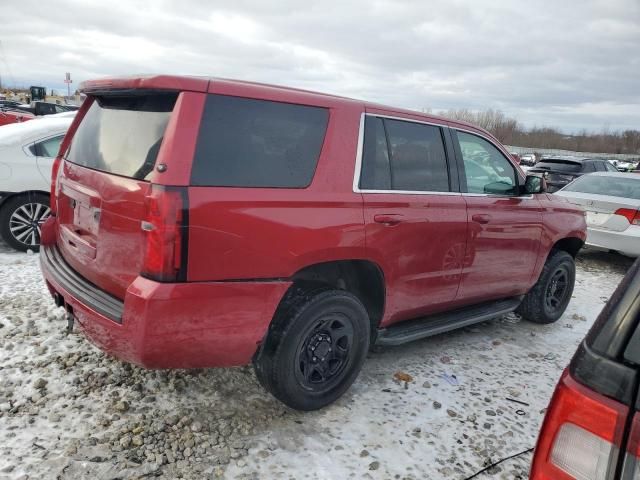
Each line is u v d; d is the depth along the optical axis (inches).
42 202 236.7
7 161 227.8
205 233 98.7
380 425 125.0
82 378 132.2
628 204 302.5
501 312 179.2
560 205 196.2
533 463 57.7
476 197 159.2
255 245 105.6
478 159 163.9
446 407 136.1
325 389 127.0
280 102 114.3
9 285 190.2
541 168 591.2
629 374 50.4
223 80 107.6
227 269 102.7
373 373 150.6
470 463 115.0
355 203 123.1
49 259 134.8
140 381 133.1
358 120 128.2
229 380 137.8
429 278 145.9
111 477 100.3
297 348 117.7
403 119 140.9
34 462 102.3
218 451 110.3
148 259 96.4
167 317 96.6
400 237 133.3
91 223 115.5
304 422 123.2
